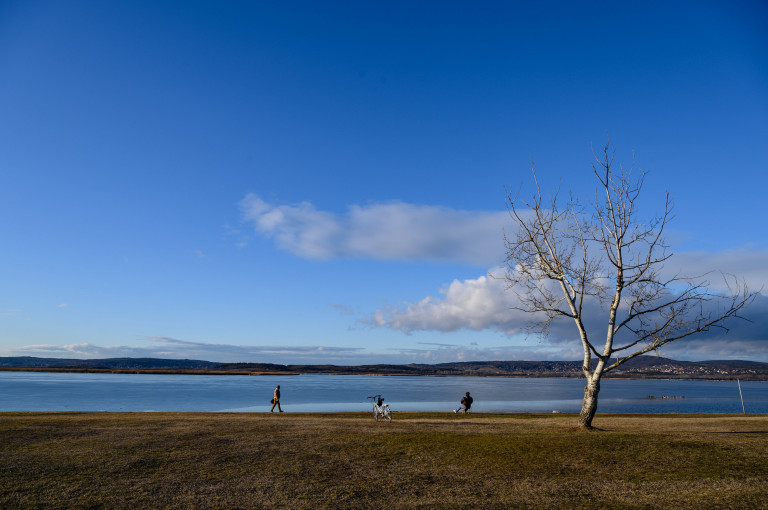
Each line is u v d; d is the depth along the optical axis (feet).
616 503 36.22
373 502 36.01
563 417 107.04
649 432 68.18
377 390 406.00
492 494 38.40
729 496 37.86
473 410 203.82
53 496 35.63
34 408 172.65
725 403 277.85
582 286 74.13
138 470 43.70
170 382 475.72
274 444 56.59
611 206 72.49
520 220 79.77
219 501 35.42
